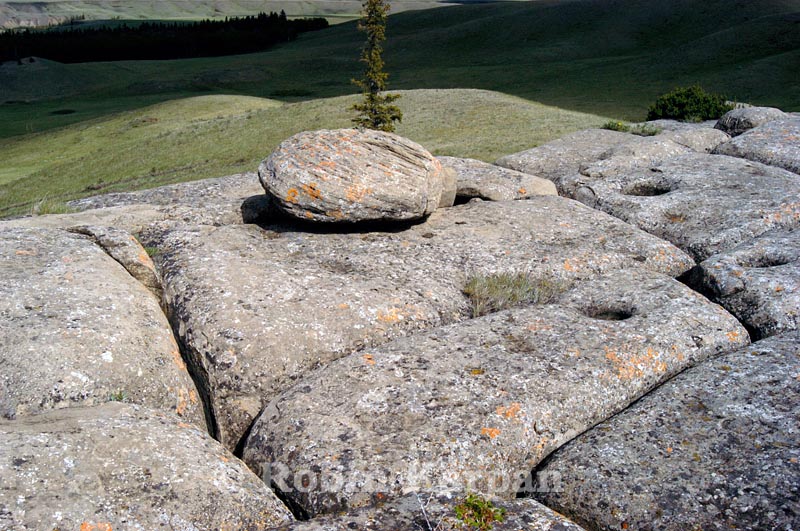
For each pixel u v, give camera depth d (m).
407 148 13.70
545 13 117.19
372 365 9.03
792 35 72.00
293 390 8.73
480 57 102.38
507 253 12.87
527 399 8.34
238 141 49.09
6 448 6.56
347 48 125.75
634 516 6.88
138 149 50.59
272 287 10.67
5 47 134.38
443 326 10.28
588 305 11.18
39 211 15.06
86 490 6.44
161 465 6.94
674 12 103.75
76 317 9.06
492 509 6.61
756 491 6.87
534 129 39.34
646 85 66.88
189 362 9.68
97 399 8.23
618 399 8.84
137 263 11.00
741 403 8.23
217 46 150.00
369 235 13.38
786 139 19.69
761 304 10.97
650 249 13.28
